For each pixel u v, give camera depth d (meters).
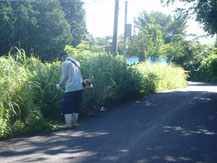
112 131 4.80
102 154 3.55
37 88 5.55
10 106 4.66
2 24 21.88
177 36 38.72
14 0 23.95
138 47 24.62
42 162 3.27
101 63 7.90
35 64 6.06
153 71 13.24
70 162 3.27
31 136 4.54
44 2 26.77
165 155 3.50
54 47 27.08
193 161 3.29
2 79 4.78
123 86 8.50
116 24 13.73
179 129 4.89
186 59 34.34
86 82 5.46
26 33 24.52
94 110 6.92
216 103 8.20
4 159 3.39
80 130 4.93
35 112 5.15
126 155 3.51
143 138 4.30
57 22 27.31
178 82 16.22
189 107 7.41
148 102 8.57
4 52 23.81
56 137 4.45
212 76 28.53
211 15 13.16
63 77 5.07
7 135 4.49
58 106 5.60
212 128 4.97
